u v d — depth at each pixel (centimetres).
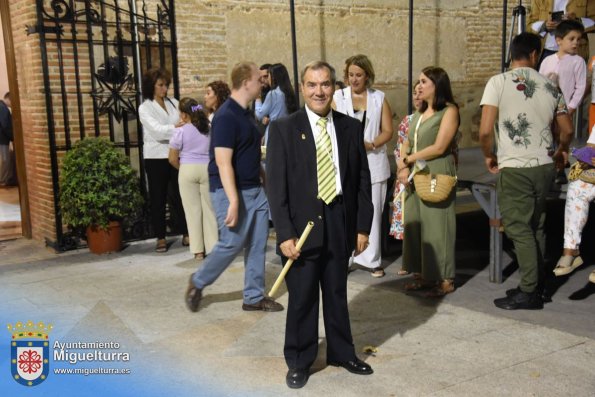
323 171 353
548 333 438
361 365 380
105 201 675
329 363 391
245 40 819
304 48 873
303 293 358
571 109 628
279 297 536
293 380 365
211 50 792
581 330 444
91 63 706
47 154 703
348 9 905
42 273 630
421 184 499
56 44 689
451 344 423
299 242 348
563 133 486
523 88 468
